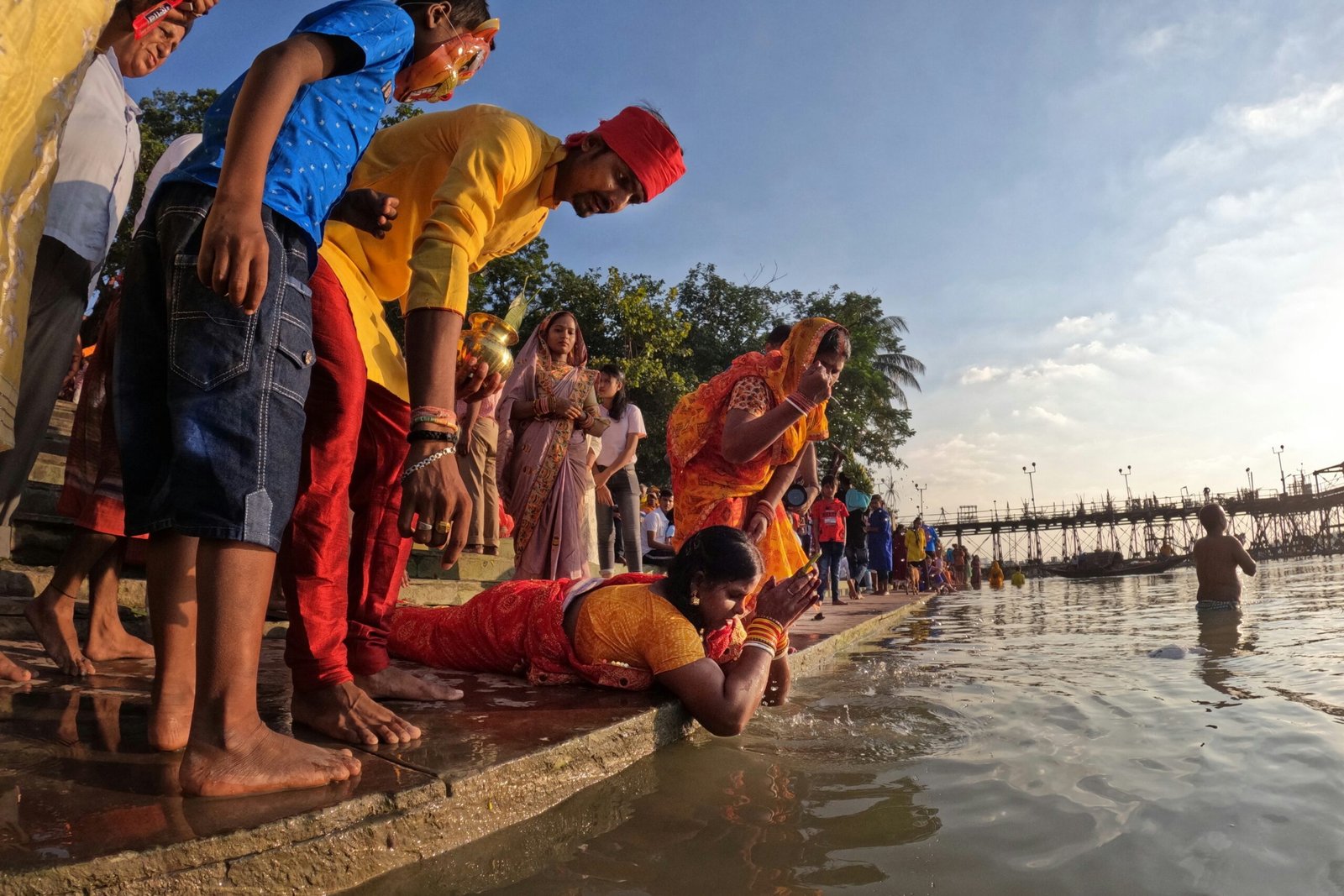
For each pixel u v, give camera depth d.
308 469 1.85
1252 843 1.54
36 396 2.49
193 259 1.52
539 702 2.47
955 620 8.77
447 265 1.94
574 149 2.27
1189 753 2.21
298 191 1.62
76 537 2.61
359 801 1.45
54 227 2.42
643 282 21.19
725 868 1.48
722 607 2.60
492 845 1.61
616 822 1.75
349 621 2.35
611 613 2.65
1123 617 7.79
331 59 1.65
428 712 2.29
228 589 1.47
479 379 2.56
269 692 2.44
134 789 1.46
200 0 2.19
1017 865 1.47
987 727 2.64
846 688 3.55
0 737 1.77
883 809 1.82
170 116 16.47
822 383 3.31
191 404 1.48
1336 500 58.59
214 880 1.23
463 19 1.95
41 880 1.09
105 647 2.91
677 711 2.51
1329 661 3.91
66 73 1.60
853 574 13.98
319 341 1.82
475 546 5.83
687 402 3.73
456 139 2.19
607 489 6.45
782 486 3.76
